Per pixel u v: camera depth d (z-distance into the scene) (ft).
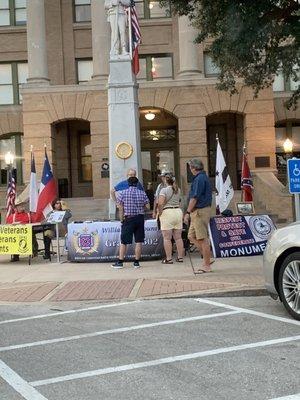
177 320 23.32
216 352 18.53
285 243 22.58
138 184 37.50
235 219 41.81
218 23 47.06
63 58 89.76
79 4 90.12
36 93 79.61
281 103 85.87
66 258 45.06
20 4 90.74
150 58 89.04
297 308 22.27
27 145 79.36
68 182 89.10
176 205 38.91
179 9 49.85
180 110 79.10
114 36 48.98
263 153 78.07
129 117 48.37
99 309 26.11
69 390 15.43
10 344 20.56
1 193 85.81
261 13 44.06
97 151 78.84
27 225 42.39
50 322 23.94
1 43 90.38
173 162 89.81
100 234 41.37
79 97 79.56
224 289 28.19
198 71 80.84
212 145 89.51
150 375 16.44
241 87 78.13
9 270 39.55
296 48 47.09
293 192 30.81
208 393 14.80
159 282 31.19
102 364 17.71
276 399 14.19
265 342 19.51
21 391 15.47
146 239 40.83
